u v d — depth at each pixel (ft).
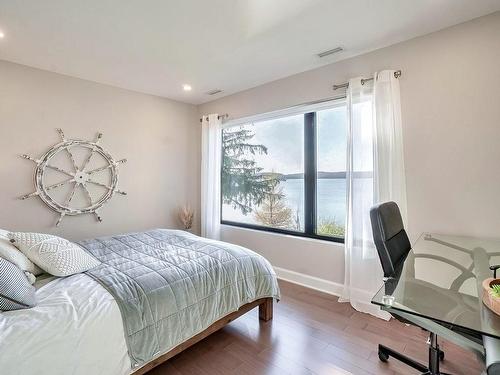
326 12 6.18
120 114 11.18
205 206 13.02
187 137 13.55
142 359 4.42
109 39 7.33
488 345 2.92
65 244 6.07
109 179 10.87
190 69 9.41
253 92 11.33
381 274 7.77
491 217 6.37
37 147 9.16
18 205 8.84
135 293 4.82
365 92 8.12
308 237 10.08
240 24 6.65
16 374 3.27
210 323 5.69
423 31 7.05
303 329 6.97
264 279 7.07
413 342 6.37
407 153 7.50
